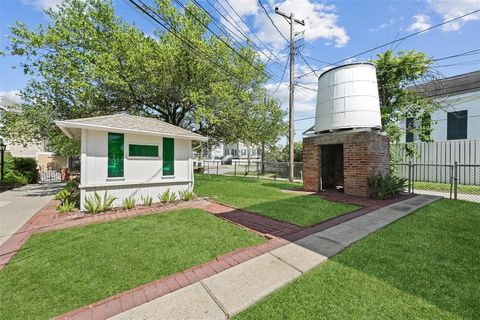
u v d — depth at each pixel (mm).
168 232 4301
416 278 2559
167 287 2490
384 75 11555
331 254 3234
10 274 2816
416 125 13133
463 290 2324
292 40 13031
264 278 2639
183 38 10227
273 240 3834
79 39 9945
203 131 14391
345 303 2162
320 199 7145
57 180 16062
